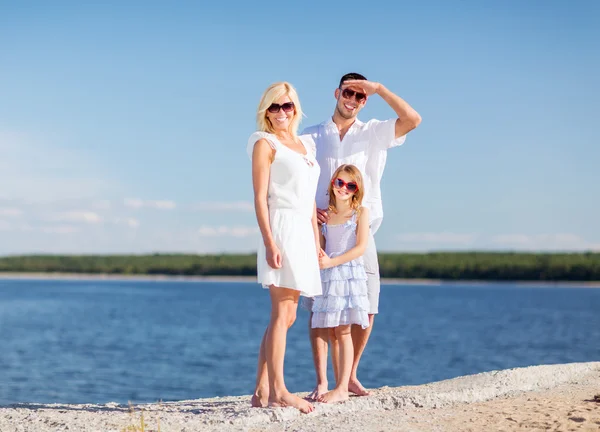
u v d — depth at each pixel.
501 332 32.88
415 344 26.28
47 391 13.89
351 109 5.16
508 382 5.32
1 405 5.30
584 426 3.84
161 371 17.55
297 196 4.46
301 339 28.02
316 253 4.56
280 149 4.46
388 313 52.47
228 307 58.06
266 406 4.59
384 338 29.30
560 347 24.88
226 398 5.93
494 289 135.00
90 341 26.55
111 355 21.53
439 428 3.88
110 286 129.75
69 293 87.94
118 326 35.03
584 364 6.05
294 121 4.66
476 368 18.52
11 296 76.31
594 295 101.81
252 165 4.48
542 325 38.06
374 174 5.24
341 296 4.82
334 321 4.77
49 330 31.81
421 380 16.09
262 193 4.43
